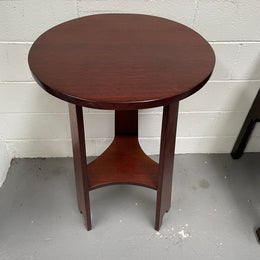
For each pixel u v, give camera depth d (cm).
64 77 71
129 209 129
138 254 113
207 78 73
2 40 110
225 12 109
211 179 144
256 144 155
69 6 105
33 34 110
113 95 66
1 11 103
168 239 118
